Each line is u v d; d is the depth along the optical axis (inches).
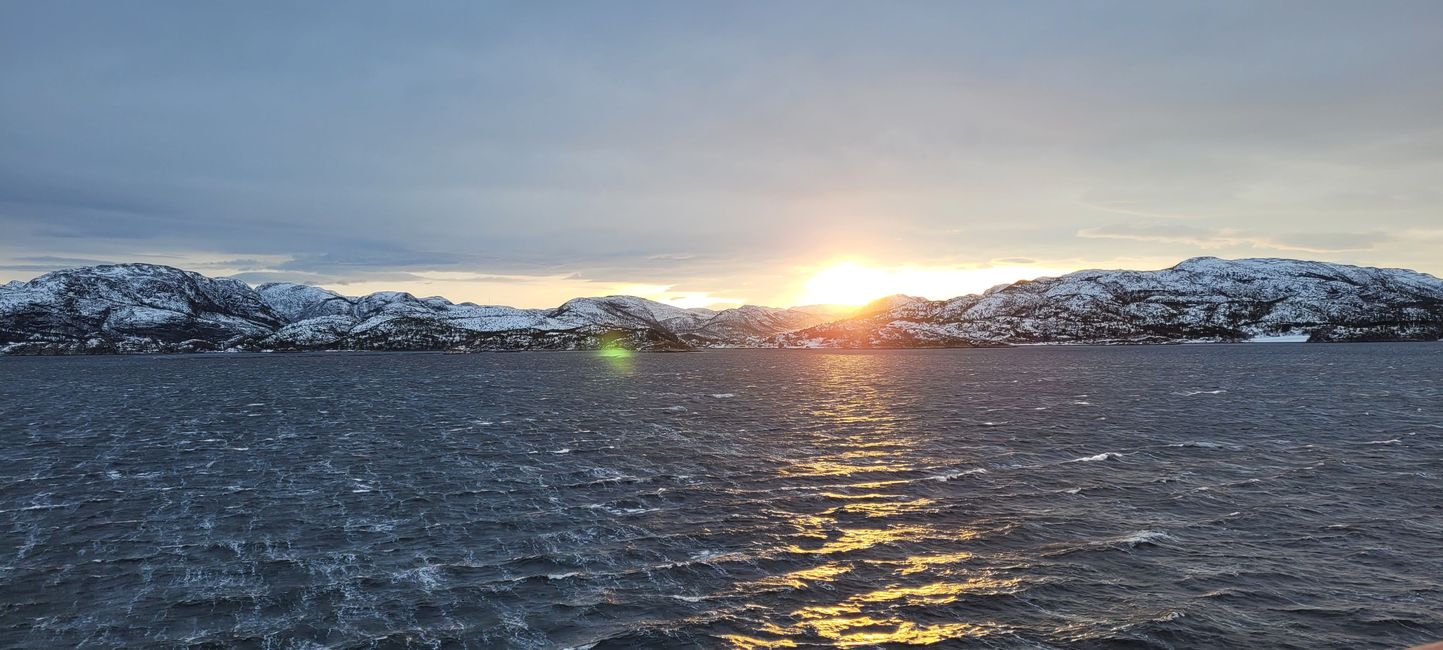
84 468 2218.3
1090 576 1300.4
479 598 1213.7
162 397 4813.0
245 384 6122.1
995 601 1202.0
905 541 1486.2
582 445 2588.6
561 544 1471.5
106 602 1195.3
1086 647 1054.4
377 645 1056.2
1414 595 1211.2
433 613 1157.1
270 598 1210.6
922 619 1141.1
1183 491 1846.7
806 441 2657.5
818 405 3951.8
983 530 1549.0
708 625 1121.4
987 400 4079.7
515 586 1262.3
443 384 5920.3
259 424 3260.3
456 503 1774.1
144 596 1218.6
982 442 2591.0
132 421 3410.4
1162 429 2837.1
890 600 1208.8
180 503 1784.0
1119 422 3053.6
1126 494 1827.0
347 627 1109.7
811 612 1167.0
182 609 1169.4
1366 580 1274.6
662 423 3196.4
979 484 1945.1
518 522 1616.6
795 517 1653.5
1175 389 4601.4
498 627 1111.6
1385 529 1533.0
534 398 4510.3
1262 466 2121.1
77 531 1555.1
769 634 1095.6
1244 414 3260.3
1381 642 1063.6
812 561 1379.2
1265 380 5236.2
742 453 2415.1
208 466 2241.6
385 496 1846.7
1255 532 1524.4
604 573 1320.1
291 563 1366.9
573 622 1130.0
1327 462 2158.0
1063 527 1565.0
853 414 3491.6
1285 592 1227.2
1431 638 1072.2
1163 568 1333.7
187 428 3134.8
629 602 1200.8
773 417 3400.6
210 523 1615.4
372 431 2999.5
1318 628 1104.2
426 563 1366.9
